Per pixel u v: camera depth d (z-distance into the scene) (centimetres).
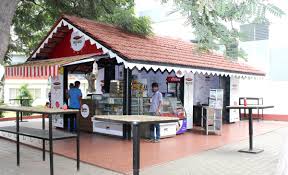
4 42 433
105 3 1683
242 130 1434
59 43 1400
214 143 1112
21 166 797
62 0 1684
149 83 1466
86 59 1145
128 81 1146
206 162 842
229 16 459
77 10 1680
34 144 1060
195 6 454
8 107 866
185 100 1395
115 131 1229
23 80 2883
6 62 1830
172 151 977
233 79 1717
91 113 1316
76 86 1349
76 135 752
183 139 1195
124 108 1147
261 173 736
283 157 899
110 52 1070
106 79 1472
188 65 1241
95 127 1302
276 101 1853
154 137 1140
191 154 936
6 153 951
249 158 887
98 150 985
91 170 768
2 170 759
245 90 1947
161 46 1345
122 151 971
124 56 1025
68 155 911
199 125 1550
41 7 1783
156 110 1176
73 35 1326
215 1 433
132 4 1869
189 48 1518
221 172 746
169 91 1433
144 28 1366
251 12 428
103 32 1198
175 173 739
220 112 1297
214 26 479
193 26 478
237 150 998
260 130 1431
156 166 802
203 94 1672
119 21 1339
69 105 1360
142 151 976
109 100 1256
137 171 519
